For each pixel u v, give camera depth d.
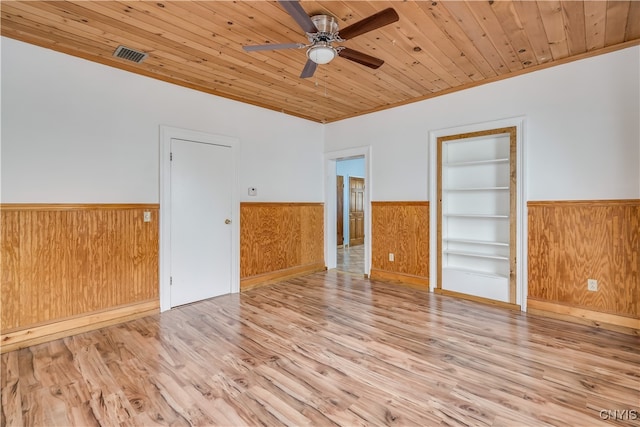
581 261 2.98
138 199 3.25
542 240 3.20
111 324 3.05
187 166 3.63
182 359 2.38
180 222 3.57
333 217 5.54
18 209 2.57
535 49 2.85
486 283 3.59
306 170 5.13
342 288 4.29
